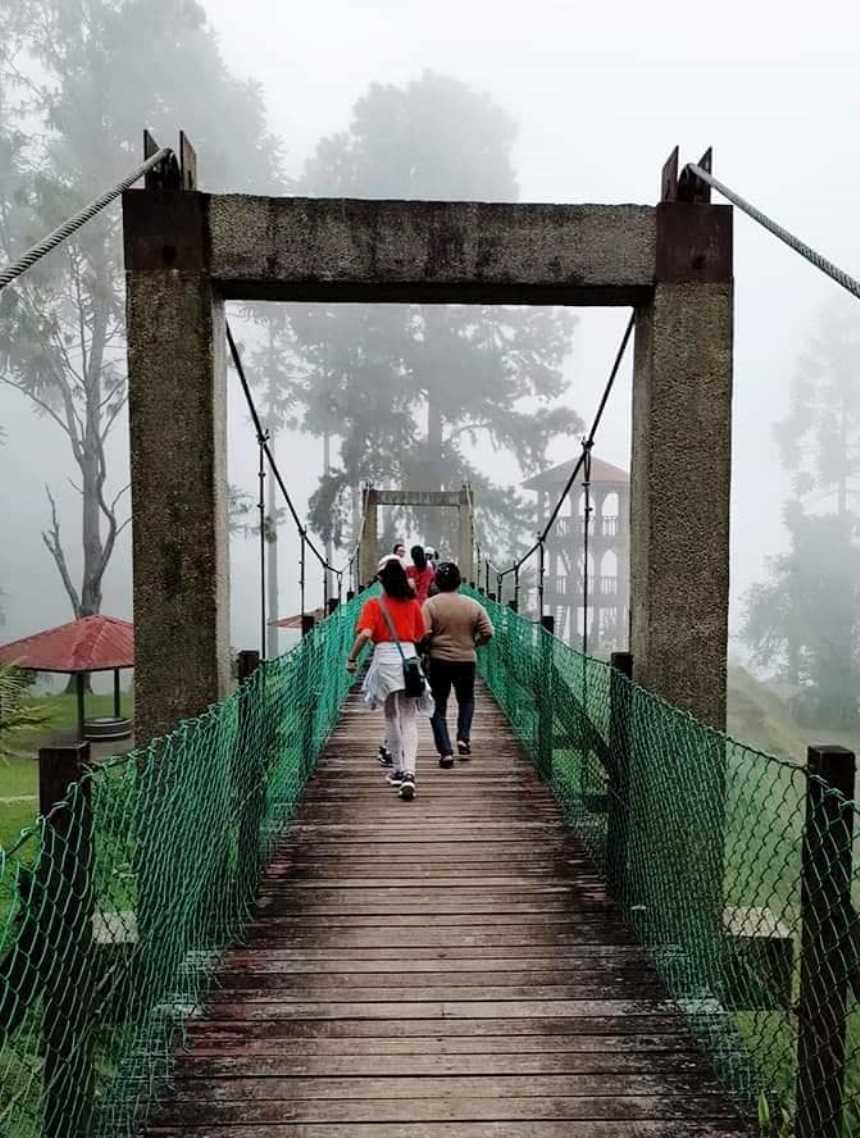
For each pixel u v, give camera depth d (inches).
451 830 189.5
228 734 137.9
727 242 158.6
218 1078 103.1
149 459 153.3
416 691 210.1
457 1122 96.0
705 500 159.3
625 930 141.7
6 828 299.1
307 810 203.0
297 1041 110.5
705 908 115.2
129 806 98.1
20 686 447.2
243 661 153.6
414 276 155.7
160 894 105.3
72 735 596.1
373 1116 96.9
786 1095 100.6
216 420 156.1
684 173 160.9
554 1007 118.7
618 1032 113.1
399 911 148.2
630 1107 98.7
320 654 257.6
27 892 75.9
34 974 78.3
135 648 154.2
